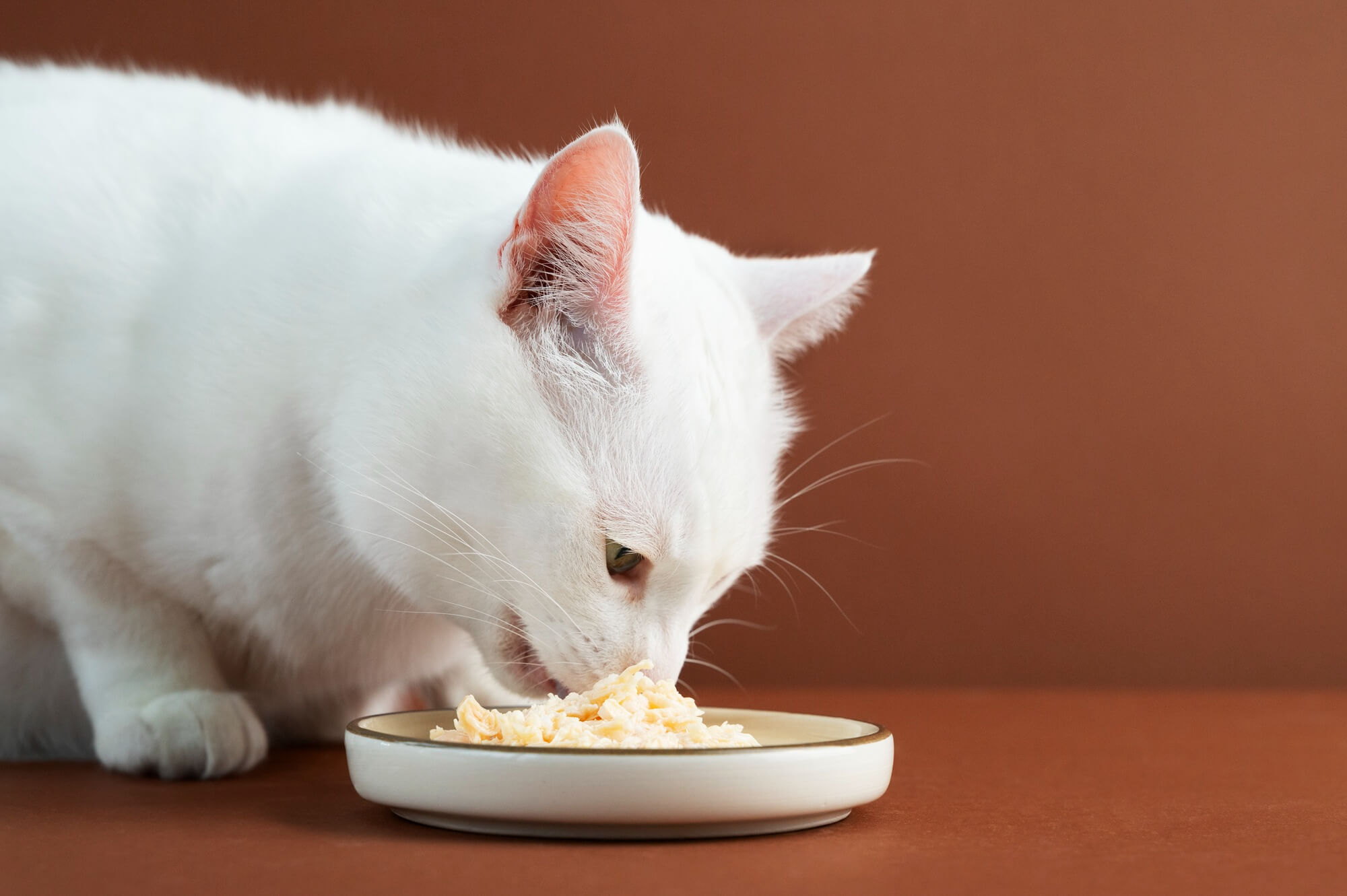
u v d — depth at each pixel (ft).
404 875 1.45
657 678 1.78
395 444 1.78
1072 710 2.86
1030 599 3.65
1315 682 3.66
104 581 1.95
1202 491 3.66
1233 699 3.19
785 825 1.62
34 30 3.32
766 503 1.91
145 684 1.97
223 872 1.47
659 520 1.77
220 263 1.93
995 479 3.64
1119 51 3.65
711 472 1.80
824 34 3.61
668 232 2.05
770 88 3.61
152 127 2.06
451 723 1.82
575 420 1.77
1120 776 2.02
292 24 3.43
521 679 1.85
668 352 1.81
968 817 1.72
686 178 3.59
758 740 1.83
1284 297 3.66
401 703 2.52
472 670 2.27
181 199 1.99
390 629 2.04
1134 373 3.66
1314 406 3.66
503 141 3.52
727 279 2.02
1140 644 3.66
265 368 1.87
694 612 1.85
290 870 1.47
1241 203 3.65
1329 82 3.64
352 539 1.89
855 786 1.60
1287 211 3.65
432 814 1.60
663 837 1.56
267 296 1.89
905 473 3.62
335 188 1.96
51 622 2.00
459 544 1.80
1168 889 1.44
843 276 2.09
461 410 1.76
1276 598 3.66
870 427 3.62
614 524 1.76
